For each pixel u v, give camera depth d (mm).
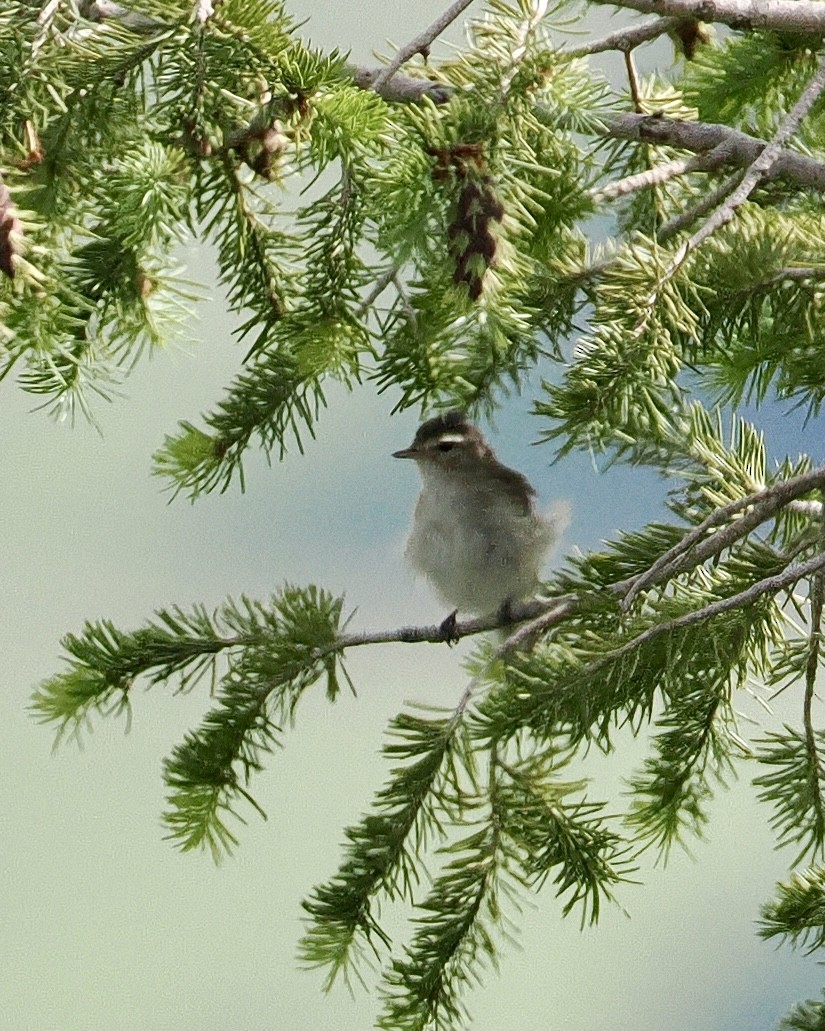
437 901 7297
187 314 7715
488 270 6656
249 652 8297
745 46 10117
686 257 7512
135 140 6750
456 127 6859
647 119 9289
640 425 7527
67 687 8328
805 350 8766
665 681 7332
